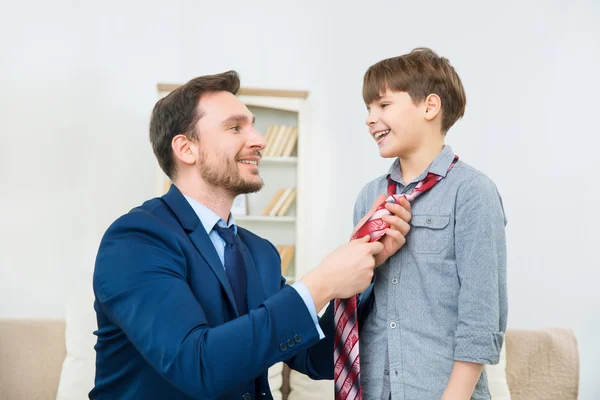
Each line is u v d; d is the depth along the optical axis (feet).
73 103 11.21
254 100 10.93
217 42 11.70
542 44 12.23
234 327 3.66
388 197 4.65
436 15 12.15
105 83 11.32
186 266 4.13
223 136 4.58
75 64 11.25
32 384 8.01
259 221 11.02
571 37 12.29
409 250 4.67
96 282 4.01
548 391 8.38
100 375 4.32
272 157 11.00
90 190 11.17
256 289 4.51
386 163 11.94
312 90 11.91
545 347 8.54
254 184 4.68
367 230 4.46
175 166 4.76
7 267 10.91
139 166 11.31
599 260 12.01
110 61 11.36
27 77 11.12
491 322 4.31
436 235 4.61
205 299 4.14
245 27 11.80
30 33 11.18
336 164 11.87
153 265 3.91
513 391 8.36
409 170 4.99
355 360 4.53
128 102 11.35
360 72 12.00
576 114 12.19
